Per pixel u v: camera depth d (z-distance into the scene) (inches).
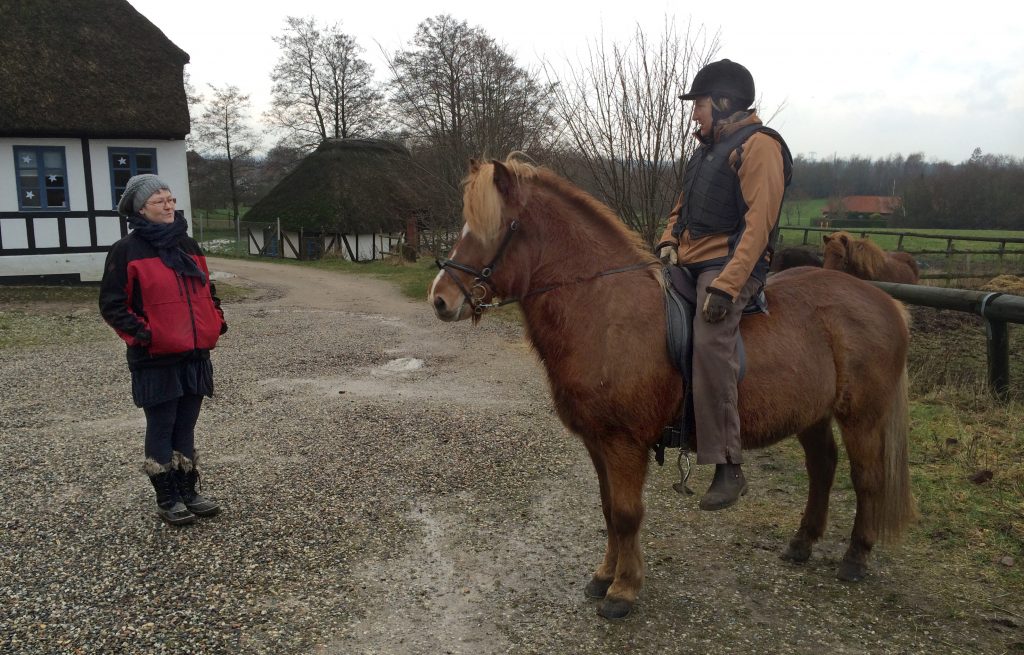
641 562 119.2
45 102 584.7
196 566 132.9
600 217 117.7
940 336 333.1
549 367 115.8
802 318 119.6
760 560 137.7
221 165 1727.4
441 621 116.8
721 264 111.5
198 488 167.6
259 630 112.7
